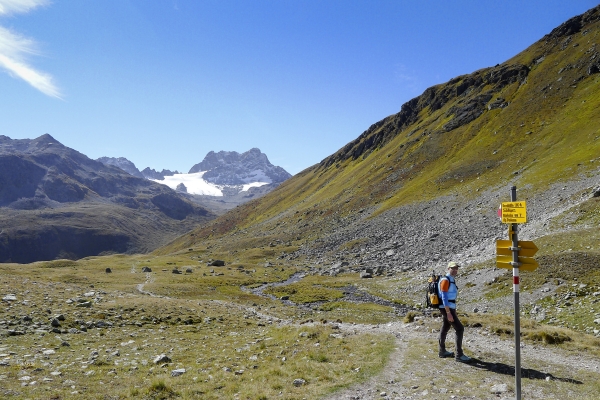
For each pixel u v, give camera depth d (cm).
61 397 1178
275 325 3077
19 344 1888
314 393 1212
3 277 3834
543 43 16412
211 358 1773
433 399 1139
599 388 1233
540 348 1798
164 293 5747
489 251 5603
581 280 3375
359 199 14650
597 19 14988
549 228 5262
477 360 1529
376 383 1291
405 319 2581
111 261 12212
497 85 15888
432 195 11306
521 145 11331
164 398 1207
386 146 19725
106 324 2566
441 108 18512
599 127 9356
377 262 8069
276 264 10594
